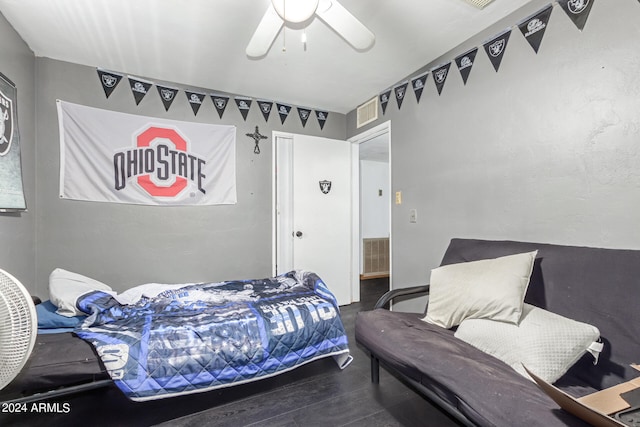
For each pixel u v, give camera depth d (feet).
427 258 8.38
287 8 4.63
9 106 6.48
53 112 8.00
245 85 9.73
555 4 5.53
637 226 4.54
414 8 6.12
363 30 5.41
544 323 4.09
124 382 4.54
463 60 7.33
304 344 5.95
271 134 11.03
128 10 6.12
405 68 8.61
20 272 7.07
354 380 6.31
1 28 6.23
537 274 5.09
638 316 3.88
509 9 6.17
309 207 11.50
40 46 7.42
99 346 4.66
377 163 18.47
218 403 5.55
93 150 8.45
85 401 5.56
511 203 6.29
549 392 2.83
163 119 9.31
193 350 5.06
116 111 8.72
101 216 8.59
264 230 10.86
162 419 5.10
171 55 7.87
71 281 6.27
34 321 3.64
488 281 4.85
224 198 10.21
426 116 8.43
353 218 12.75
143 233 9.12
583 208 5.16
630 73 4.60
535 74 5.85
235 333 5.47
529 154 5.96
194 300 6.81
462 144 7.38
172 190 9.44
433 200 8.20
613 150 4.79
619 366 3.81
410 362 4.31
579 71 5.20
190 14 6.23
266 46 5.87
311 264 11.49
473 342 4.54
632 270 4.12
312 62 8.25
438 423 4.94
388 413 5.22
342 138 12.51
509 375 3.63
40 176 7.88
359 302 12.50
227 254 10.28
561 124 5.45
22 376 4.25
